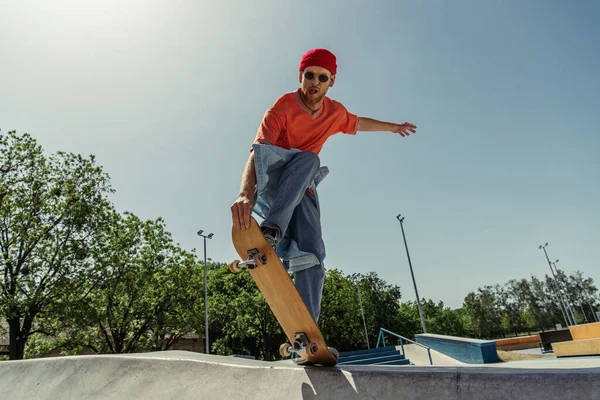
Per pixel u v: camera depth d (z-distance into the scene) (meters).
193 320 22.67
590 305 63.16
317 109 2.74
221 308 32.78
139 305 21.48
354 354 11.61
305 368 1.87
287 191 2.27
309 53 2.66
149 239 22.44
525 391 1.22
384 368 1.69
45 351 20.02
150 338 23.78
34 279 17.22
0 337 18.39
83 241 18.70
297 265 2.39
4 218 17.36
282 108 2.59
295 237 2.51
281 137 2.66
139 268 21.09
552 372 1.22
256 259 1.83
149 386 2.50
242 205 1.94
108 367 2.93
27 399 3.24
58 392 3.06
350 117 3.10
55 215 18.41
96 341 21.58
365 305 48.62
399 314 51.88
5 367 3.83
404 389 1.46
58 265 17.45
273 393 1.86
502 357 10.50
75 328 19.09
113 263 19.19
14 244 17.22
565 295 65.06
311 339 1.90
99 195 20.00
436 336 12.61
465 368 1.47
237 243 1.94
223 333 37.19
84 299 18.84
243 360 2.49
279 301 1.92
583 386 1.14
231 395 2.03
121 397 2.57
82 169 19.62
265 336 33.56
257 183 2.26
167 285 22.47
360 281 50.44
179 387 2.32
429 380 1.42
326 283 38.06
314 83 2.62
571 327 10.08
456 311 87.44
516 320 67.88
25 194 17.98
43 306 17.48
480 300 70.56
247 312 32.62
